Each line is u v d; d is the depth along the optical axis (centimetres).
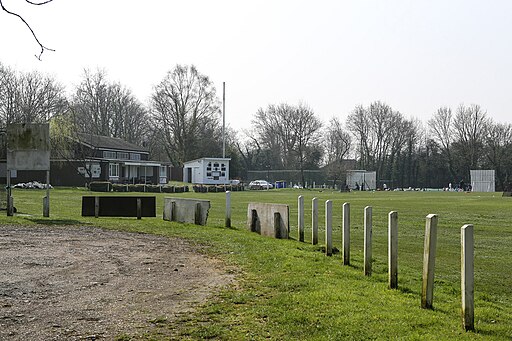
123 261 1098
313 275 938
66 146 5641
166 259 1131
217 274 966
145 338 594
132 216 2083
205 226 1819
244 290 829
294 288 834
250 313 692
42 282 879
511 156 9469
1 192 2211
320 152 10188
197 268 1027
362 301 753
